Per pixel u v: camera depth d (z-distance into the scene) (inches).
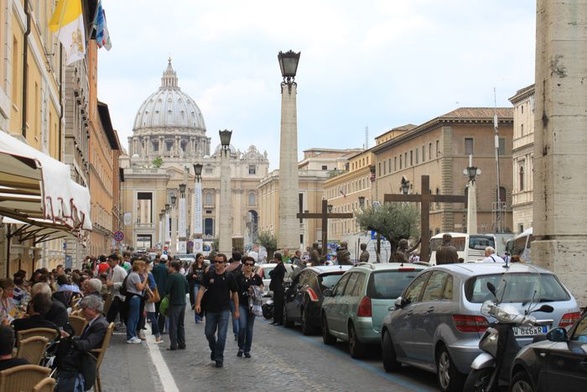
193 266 1196.5
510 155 3575.3
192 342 860.6
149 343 853.8
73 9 995.9
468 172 2102.6
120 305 920.9
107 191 3821.4
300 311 946.1
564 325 468.1
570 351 346.6
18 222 862.5
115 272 930.1
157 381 582.6
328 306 778.8
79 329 553.6
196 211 2625.5
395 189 4234.7
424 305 537.3
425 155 3782.0
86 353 423.5
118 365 673.6
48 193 414.0
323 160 7578.7
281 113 1409.9
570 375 344.2
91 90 2711.6
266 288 1269.7
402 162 4119.1
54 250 1582.2
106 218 3700.8
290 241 1412.4
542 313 468.4
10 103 857.5
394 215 2500.0
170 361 698.2
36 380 313.4
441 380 504.1
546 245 631.2
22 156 399.2
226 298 658.2
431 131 3693.4
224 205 2231.8
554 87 630.5
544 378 362.0
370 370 619.8
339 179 5477.4
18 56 939.3
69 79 1798.7
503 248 2081.7
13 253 1007.0
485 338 440.1
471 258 1994.3
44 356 459.8
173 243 4729.3
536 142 652.7
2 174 519.8
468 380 431.8
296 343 820.0
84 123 2240.4
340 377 585.0
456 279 505.7
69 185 466.0
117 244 2709.2
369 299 669.9
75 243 1999.3
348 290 724.7
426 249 1219.9
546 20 639.1
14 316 642.8
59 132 1537.9
